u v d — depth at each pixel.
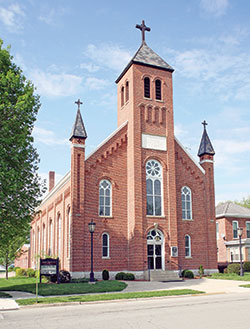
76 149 32.56
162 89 37.28
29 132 24.81
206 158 38.72
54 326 12.45
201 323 12.69
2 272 72.38
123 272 31.80
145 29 39.25
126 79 37.69
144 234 33.09
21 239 41.03
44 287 24.23
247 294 21.33
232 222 50.91
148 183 34.78
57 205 41.06
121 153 35.16
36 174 26.09
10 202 23.33
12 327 12.41
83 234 31.41
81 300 18.44
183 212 36.56
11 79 23.75
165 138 36.31
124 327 12.13
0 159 22.17
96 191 33.09
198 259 35.88
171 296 20.31
